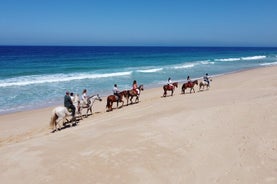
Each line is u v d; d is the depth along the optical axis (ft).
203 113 48.21
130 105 76.33
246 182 27.53
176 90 103.60
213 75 157.48
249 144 34.60
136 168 31.37
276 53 495.82
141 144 37.04
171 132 41.04
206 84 100.58
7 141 50.06
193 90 98.27
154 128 42.68
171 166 31.96
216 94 75.77
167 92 99.45
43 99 91.15
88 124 53.72
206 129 41.37
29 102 86.74
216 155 33.60
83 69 186.29
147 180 29.45
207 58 329.31
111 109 71.05
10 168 32.91
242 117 43.70
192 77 150.41
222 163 31.76
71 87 112.88
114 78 141.08
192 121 45.01
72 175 30.25
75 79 133.80
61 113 53.42
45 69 182.29
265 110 44.83
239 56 377.91
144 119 49.85
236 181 27.99
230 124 41.91
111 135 40.57
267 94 65.26
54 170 31.35
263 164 29.96
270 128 37.86
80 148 36.73
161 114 53.06
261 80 118.21
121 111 67.00
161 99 80.64
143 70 178.29
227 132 39.34
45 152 36.52
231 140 36.65
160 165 32.09
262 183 26.84
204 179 29.30
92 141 38.96
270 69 173.47
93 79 136.15
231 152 33.71
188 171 30.96
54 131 52.65
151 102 75.97
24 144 41.75
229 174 29.43
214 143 36.60
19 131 57.36
